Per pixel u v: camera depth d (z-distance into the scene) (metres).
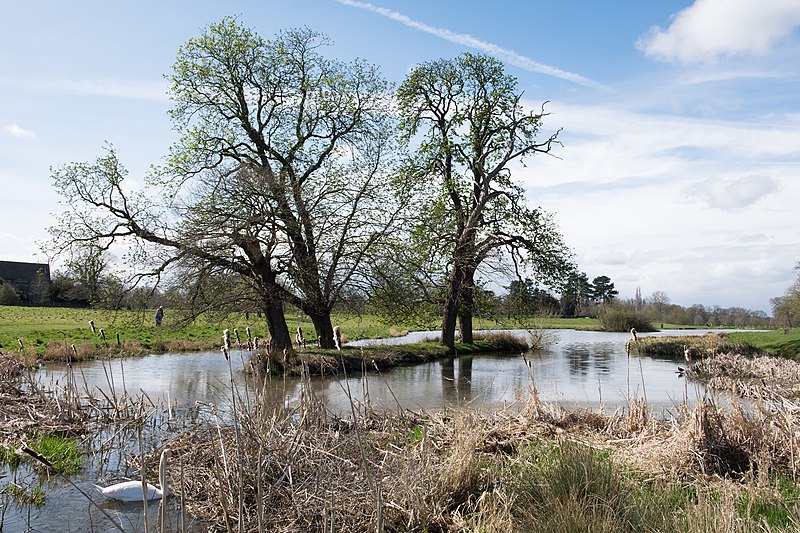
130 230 23.20
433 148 30.98
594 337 47.06
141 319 23.52
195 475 7.32
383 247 25.30
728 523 5.05
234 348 30.47
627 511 5.55
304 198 23.59
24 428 10.55
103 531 6.25
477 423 9.22
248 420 7.28
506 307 31.28
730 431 7.91
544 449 7.96
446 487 6.66
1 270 82.00
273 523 6.12
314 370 20.48
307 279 23.39
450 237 30.44
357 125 26.73
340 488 6.49
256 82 25.66
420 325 29.97
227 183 22.20
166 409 13.16
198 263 21.81
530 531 5.25
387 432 8.91
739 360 21.38
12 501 7.29
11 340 27.89
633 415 9.98
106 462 9.02
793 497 6.26
